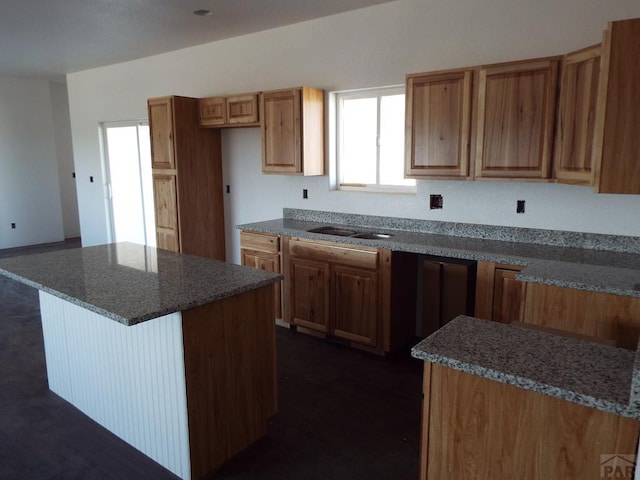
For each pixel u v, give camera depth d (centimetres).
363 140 421
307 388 311
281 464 235
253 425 246
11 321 443
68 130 840
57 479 226
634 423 118
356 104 420
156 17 404
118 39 479
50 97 785
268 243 408
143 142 612
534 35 315
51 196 800
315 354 364
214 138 501
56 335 293
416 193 384
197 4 370
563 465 130
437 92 328
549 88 286
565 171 279
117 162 656
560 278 237
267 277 246
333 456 241
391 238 360
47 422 274
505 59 328
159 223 500
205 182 498
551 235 327
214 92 505
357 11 389
